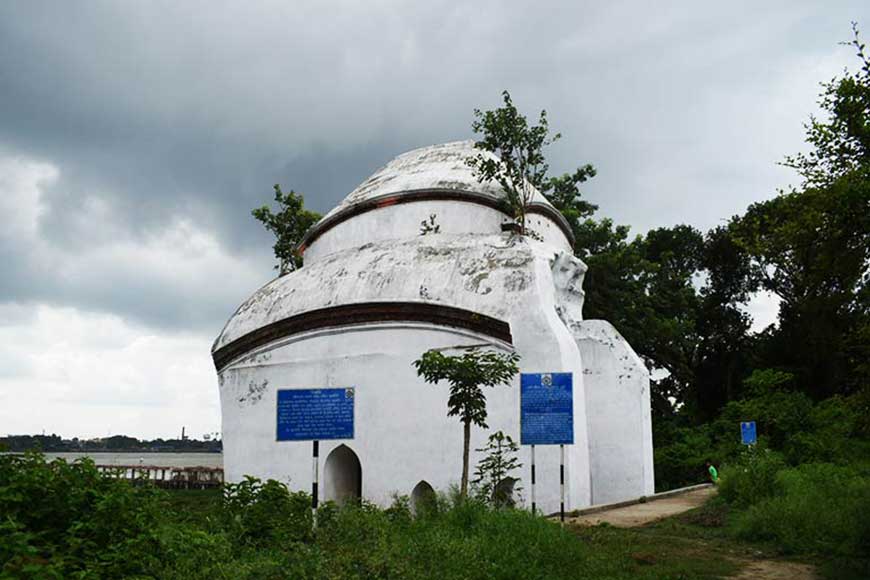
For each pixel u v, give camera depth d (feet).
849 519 32.68
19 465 22.02
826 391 90.22
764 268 105.70
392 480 49.32
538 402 37.63
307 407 30.04
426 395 49.55
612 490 54.03
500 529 27.94
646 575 26.23
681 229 120.98
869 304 64.23
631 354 55.88
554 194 97.76
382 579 21.61
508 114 60.64
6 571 16.20
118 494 21.70
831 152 29.22
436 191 60.18
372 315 52.70
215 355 61.11
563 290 55.88
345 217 63.98
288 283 61.31
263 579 20.43
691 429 88.38
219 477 108.17
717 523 38.75
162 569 20.17
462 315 49.62
